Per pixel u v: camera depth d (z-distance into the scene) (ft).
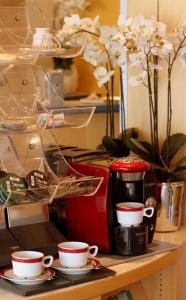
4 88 6.11
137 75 7.51
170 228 7.36
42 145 6.38
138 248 6.22
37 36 5.92
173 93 7.80
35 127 5.65
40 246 5.94
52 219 6.82
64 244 5.82
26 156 6.28
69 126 6.06
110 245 6.23
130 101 8.30
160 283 6.86
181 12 7.60
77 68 19.36
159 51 7.05
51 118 5.74
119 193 6.40
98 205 6.23
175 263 6.72
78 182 5.98
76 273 5.59
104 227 6.19
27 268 5.30
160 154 7.64
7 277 5.33
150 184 6.49
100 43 7.45
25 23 6.14
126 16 8.20
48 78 6.45
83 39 7.25
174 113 7.83
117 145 7.87
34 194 5.66
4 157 6.15
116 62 7.38
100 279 5.58
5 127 5.57
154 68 7.30
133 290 6.82
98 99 13.70
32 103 6.23
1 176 5.74
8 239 5.90
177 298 6.98
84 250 5.62
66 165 6.54
